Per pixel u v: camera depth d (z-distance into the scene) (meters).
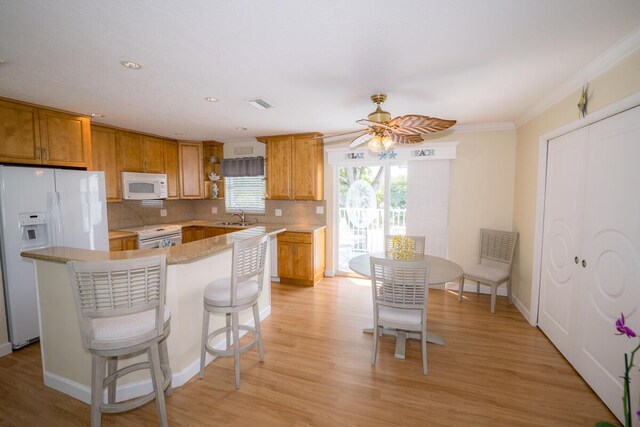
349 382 2.28
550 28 1.66
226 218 5.62
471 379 2.31
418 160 4.34
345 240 5.02
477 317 3.43
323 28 1.66
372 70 2.24
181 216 5.60
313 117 3.62
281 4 1.44
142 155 4.54
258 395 2.13
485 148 4.05
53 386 2.21
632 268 1.79
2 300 2.68
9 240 2.67
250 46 1.87
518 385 2.23
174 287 2.18
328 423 1.88
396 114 3.46
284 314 3.53
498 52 1.95
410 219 4.43
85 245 3.19
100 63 2.10
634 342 1.76
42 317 2.19
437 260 3.09
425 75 2.33
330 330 3.13
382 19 1.57
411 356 2.63
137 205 4.78
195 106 3.15
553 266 2.81
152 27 1.64
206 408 2.00
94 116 3.54
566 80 2.42
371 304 3.83
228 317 2.55
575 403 2.04
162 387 1.77
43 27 1.63
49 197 2.91
